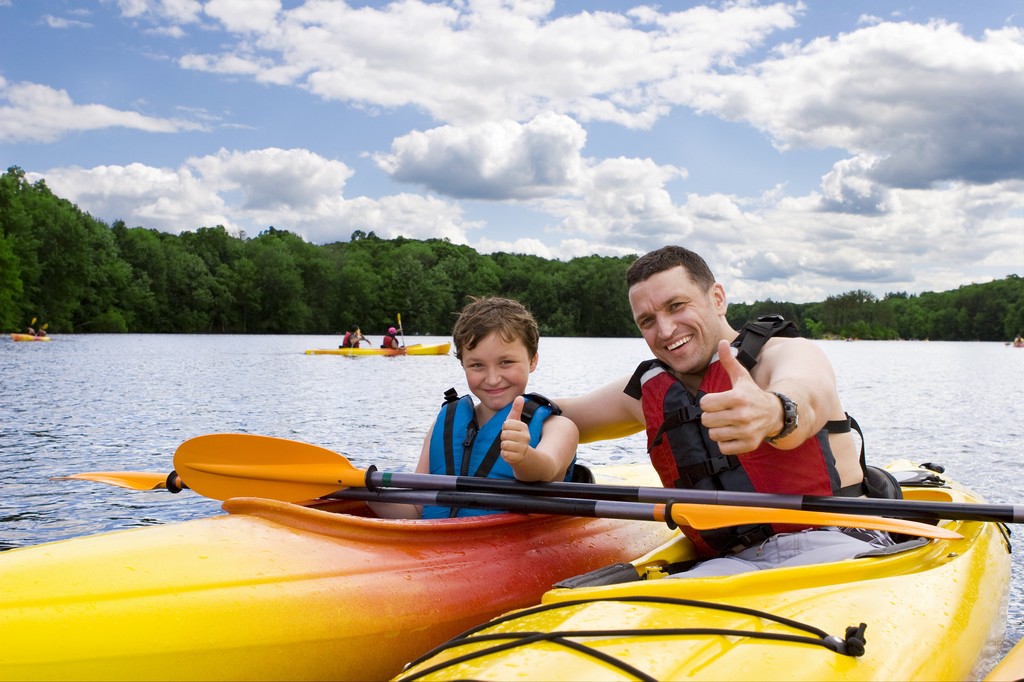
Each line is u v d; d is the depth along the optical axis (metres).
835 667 1.69
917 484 3.77
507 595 2.54
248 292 68.44
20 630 1.83
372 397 11.89
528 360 3.06
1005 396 13.48
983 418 10.12
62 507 5.05
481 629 1.93
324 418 9.34
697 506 2.32
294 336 60.81
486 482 2.66
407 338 64.81
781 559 2.42
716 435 1.96
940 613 2.17
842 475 2.62
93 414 9.43
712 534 2.54
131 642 1.89
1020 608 3.51
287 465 2.88
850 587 2.14
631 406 3.06
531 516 2.81
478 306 3.03
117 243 62.03
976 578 2.61
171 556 2.09
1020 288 93.31
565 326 79.81
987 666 2.40
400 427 8.63
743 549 2.56
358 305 76.12
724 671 1.61
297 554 2.24
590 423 3.20
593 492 2.53
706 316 2.72
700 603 1.88
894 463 4.50
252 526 2.32
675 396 2.65
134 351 27.06
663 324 2.70
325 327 74.31
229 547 2.18
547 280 80.38
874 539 2.57
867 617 1.96
